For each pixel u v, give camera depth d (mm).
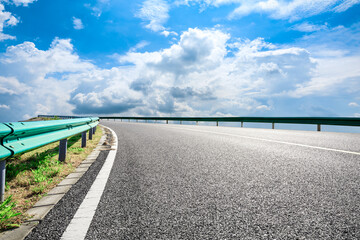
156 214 1884
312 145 5281
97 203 2135
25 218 1843
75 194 2389
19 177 2967
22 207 2080
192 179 2826
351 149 4660
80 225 1718
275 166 3357
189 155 4355
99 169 3459
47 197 2316
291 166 3330
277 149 4797
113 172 3266
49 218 1840
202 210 1942
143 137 7750
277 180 2705
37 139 3037
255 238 1502
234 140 6484
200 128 12789
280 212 1872
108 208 2021
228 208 1972
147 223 1732
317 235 1523
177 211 1933
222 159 3926
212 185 2584
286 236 1518
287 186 2490
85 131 5805
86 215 1886
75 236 1566
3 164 2211
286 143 5695
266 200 2123
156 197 2258
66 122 4059
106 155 4625
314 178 2744
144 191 2439
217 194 2303
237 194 2291
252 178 2807
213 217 1810
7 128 2180
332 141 6043
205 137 7402
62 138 3801
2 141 2240
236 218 1785
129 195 2330
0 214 1773
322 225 1652
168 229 1640
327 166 3291
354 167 3215
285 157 3961
